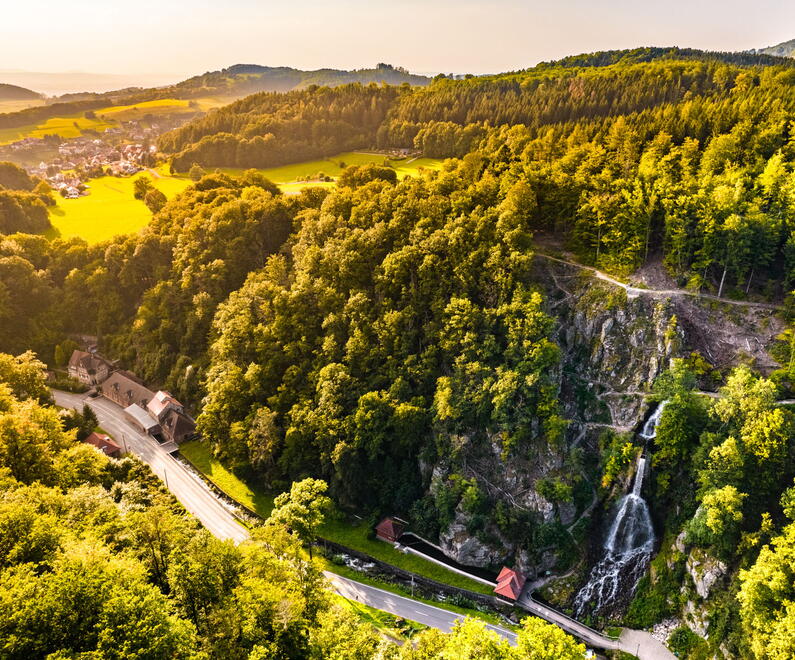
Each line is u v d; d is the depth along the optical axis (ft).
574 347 337.72
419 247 359.25
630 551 293.43
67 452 287.89
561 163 389.80
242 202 493.77
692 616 256.73
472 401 314.35
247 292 412.16
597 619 270.87
